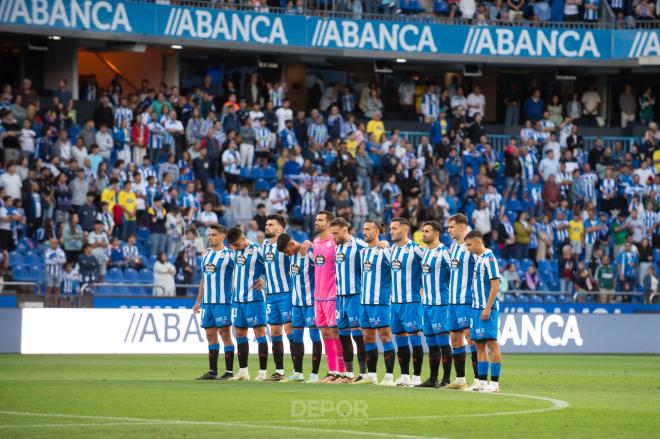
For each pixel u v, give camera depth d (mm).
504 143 110938
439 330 45844
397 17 111750
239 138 96000
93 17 98688
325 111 109625
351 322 47719
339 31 108500
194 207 90125
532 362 70000
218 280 50062
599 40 113938
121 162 88250
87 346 73000
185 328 75000
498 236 96938
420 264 46500
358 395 39812
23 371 54719
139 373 54000
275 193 93562
